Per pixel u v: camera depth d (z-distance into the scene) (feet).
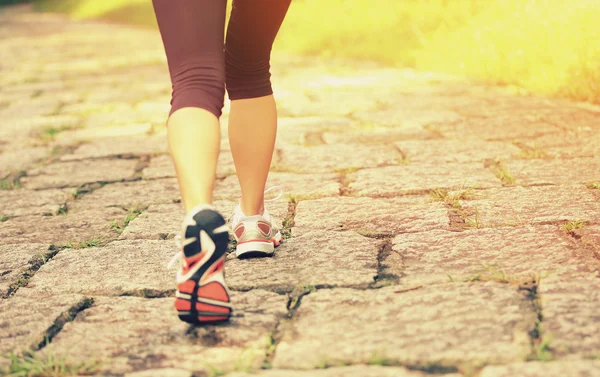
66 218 12.33
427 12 32.40
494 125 17.38
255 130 9.15
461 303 7.75
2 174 15.85
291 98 23.49
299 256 9.61
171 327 7.70
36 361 7.04
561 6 22.59
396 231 10.48
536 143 15.25
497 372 6.29
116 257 10.04
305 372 6.54
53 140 19.22
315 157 15.43
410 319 7.47
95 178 15.02
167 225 11.50
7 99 27.04
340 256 9.52
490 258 9.04
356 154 15.44
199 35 7.47
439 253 9.36
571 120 17.26
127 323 7.88
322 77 28.27
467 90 23.00
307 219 11.28
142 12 67.31
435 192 12.25
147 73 32.58
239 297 8.37
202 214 6.68
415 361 6.61
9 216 12.66
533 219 10.39
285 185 13.42
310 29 39.27
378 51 33.12
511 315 7.38
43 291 8.95
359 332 7.28
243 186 9.50
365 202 11.97
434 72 27.91
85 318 8.07
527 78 22.95
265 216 9.72
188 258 6.89
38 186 14.66
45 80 32.01
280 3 8.36
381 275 8.83
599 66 19.16
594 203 10.96
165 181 14.47
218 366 6.79
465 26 28.91
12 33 62.90
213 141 7.14
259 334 7.41
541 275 8.30
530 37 23.26
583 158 13.73
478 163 13.99
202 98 7.28
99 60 39.04
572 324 7.06
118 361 7.02
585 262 8.65
